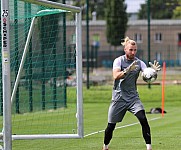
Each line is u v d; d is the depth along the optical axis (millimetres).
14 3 28562
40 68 44156
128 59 22359
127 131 32312
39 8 27875
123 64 22281
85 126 35750
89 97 61625
